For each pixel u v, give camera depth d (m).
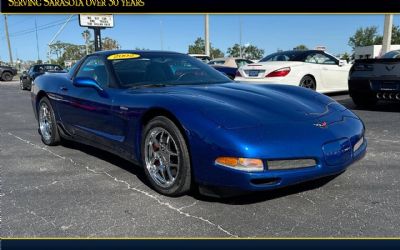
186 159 3.05
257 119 2.95
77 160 4.50
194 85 3.85
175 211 2.98
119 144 3.77
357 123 3.37
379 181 3.52
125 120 3.62
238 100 3.27
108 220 2.85
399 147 4.77
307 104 3.41
